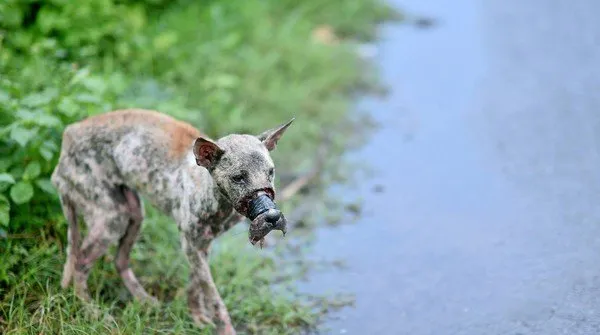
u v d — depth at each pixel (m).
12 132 8.74
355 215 10.96
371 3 18.33
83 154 8.33
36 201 9.20
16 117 9.24
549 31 17.45
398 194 11.46
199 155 7.35
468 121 13.59
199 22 15.26
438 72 15.61
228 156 7.25
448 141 12.95
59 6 13.00
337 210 11.05
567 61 15.78
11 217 8.96
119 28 13.34
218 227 7.90
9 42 12.12
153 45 13.66
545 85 14.74
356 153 12.66
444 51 16.59
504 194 11.24
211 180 7.66
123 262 8.80
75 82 9.85
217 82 13.14
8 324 8.01
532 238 10.07
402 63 16.08
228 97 13.02
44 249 8.88
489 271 9.52
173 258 9.54
